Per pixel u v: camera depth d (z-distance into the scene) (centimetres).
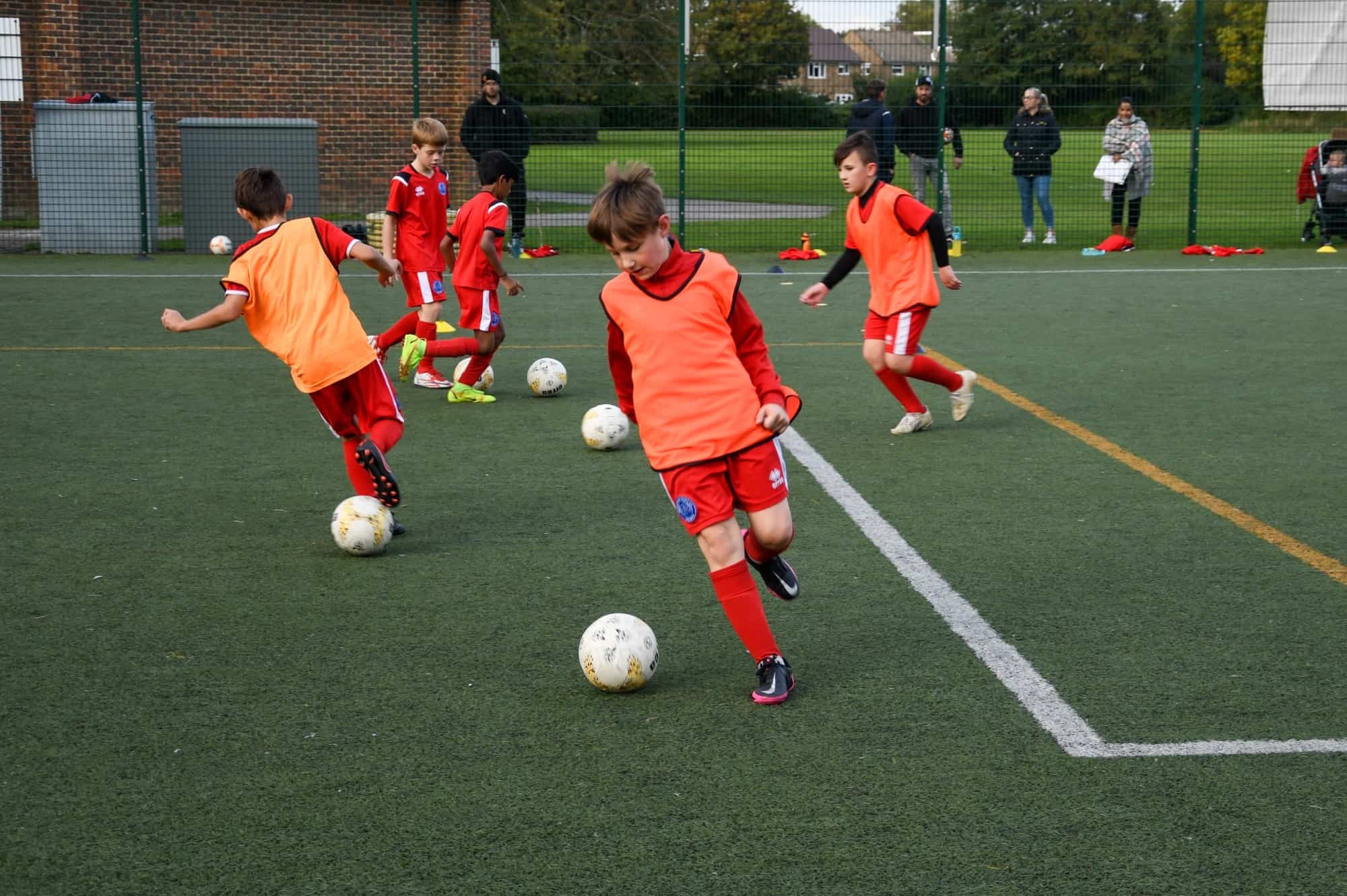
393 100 1980
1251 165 2664
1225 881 279
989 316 1165
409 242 837
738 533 375
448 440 712
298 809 310
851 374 909
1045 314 1170
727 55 1780
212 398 811
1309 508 570
